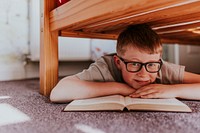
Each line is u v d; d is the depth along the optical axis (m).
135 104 0.56
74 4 0.67
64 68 1.81
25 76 1.58
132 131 0.42
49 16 0.87
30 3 1.53
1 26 1.45
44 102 0.71
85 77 0.71
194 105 0.63
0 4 1.43
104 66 0.75
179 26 0.93
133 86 0.67
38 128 0.45
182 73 0.77
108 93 0.66
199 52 2.27
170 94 0.63
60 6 0.77
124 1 0.48
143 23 0.83
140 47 0.63
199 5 0.55
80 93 0.65
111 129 0.43
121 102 0.58
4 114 0.56
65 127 0.45
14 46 1.51
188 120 0.49
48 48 0.87
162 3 0.45
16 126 0.46
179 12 0.63
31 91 0.98
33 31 1.50
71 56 1.68
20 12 1.52
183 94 0.65
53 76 0.88
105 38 1.09
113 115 0.53
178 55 2.15
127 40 0.66
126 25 0.84
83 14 0.63
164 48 2.11
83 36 1.02
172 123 0.47
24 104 0.68
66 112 0.57
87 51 1.76
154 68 0.65
